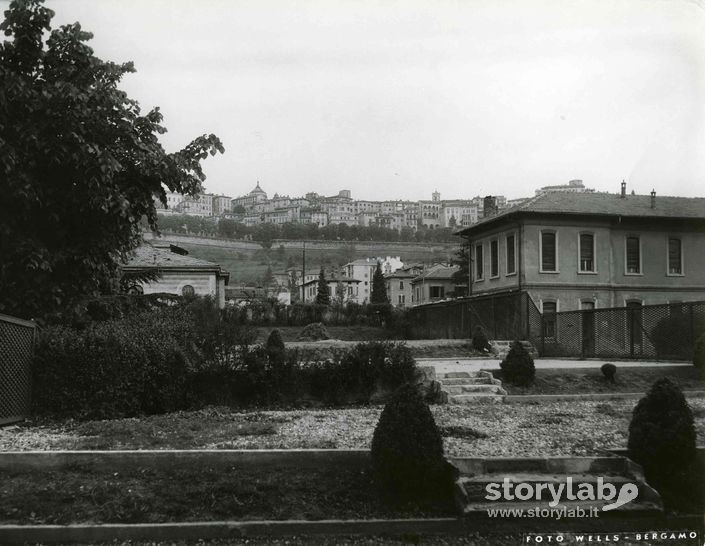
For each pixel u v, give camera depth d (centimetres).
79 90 1496
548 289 3947
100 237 1609
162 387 1355
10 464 842
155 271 2098
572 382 1684
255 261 13175
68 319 1498
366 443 960
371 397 1482
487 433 1080
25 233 1523
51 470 845
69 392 1264
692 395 1567
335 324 5166
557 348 2581
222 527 731
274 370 1437
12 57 1580
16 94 1437
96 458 852
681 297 4119
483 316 3164
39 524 729
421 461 784
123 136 1650
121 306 1714
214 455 856
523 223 3962
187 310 1736
